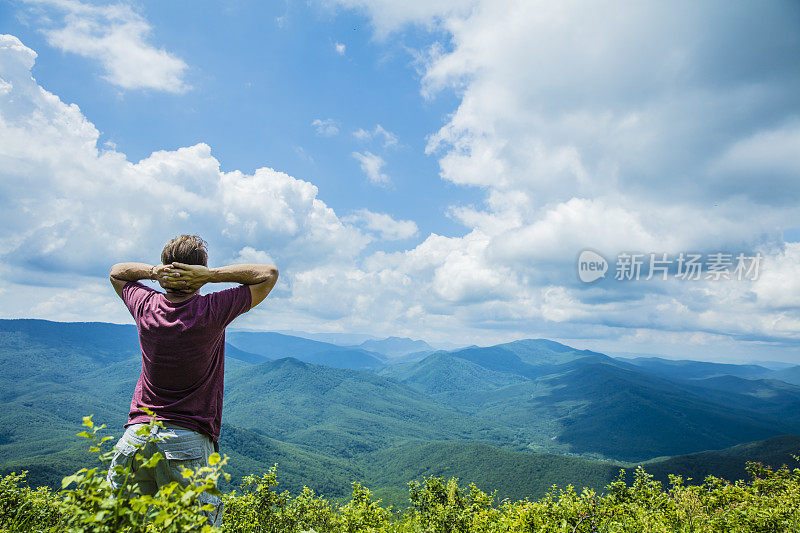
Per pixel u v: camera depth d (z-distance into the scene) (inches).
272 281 124.7
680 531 507.8
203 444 112.2
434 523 831.7
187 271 112.3
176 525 78.9
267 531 539.5
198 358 110.1
